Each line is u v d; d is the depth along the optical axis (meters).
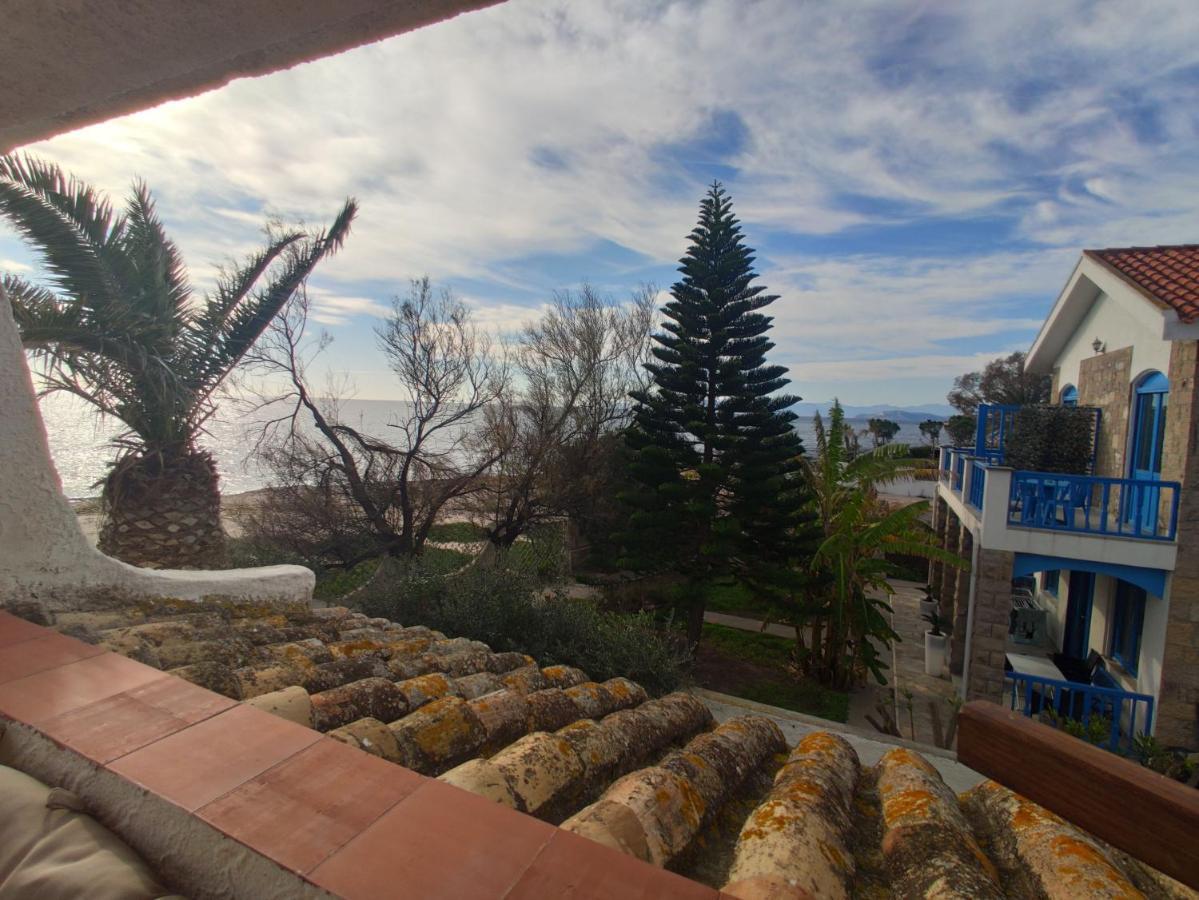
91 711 1.46
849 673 10.72
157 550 7.53
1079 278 10.56
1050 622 12.40
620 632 5.88
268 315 8.44
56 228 6.35
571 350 17.31
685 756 2.28
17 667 1.68
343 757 1.30
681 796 1.91
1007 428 12.62
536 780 1.97
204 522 7.92
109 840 1.18
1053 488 8.49
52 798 1.23
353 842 1.06
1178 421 7.82
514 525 14.81
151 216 7.43
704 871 1.75
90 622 2.65
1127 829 1.01
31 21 1.03
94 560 2.88
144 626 2.70
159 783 1.20
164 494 7.54
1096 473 10.61
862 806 2.14
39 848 1.14
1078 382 11.82
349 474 12.55
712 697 5.36
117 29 1.06
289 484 12.32
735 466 12.47
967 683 8.81
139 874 1.10
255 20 1.03
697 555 12.52
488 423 14.66
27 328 5.99
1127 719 8.51
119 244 6.83
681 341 13.16
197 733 1.38
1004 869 1.72
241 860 1.06
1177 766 6.57
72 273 6.61
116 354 6.69
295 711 2.18
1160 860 0.98
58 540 2.76
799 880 1.45
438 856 1.05
